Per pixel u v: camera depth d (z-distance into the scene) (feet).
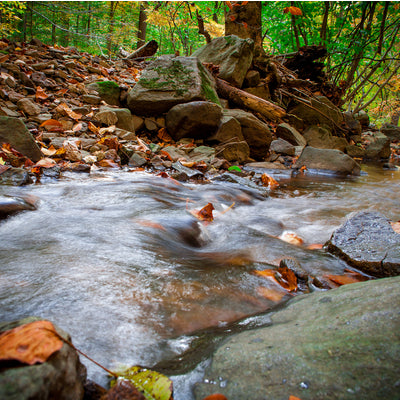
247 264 6.66
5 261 5.42
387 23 40.45
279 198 14.76
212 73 25.59
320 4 38.27
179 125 20.07
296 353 3.24
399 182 19.15
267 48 55.11
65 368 2.61
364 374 2.84
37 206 9.05
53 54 25.70
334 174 21.22
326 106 30.96
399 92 64.39
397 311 3.50
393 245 7.25
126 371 3.29
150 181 13.65
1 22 30.78
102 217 8.47
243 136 21.58
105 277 5.08
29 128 16.30
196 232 8.64
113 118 18.88
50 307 4.18
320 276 6.51
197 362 3.49
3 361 2.45
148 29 61.26
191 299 4.87
